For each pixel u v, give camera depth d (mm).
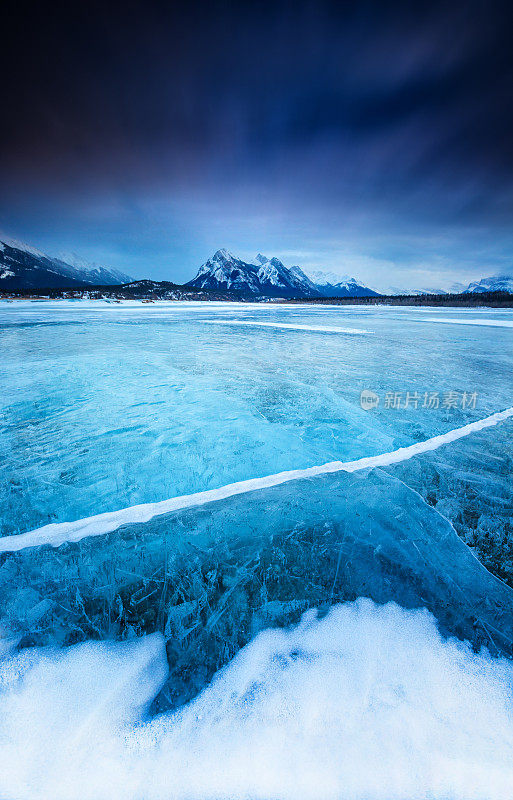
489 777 1099
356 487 2777
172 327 14859
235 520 2375
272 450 3439
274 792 1056
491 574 1952
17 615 1686
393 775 1101
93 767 1123
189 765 1127
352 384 5777
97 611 1704
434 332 13578
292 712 1274
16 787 1067
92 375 6230
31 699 1326
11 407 4586
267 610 1708
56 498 2660
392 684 1372
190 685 1379
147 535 2238
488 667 1451
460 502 2600
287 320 20000
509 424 4160
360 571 1950
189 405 4691
